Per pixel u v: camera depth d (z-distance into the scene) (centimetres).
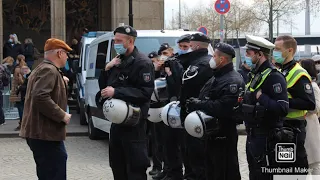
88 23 2300
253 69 501
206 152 562
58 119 543
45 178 558
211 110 536
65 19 2170
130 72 548
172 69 652
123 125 546
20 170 869
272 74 480
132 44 555
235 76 541
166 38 961
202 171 646
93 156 994
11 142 1198
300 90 537
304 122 555
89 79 1178
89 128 1218
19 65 1389
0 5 1925
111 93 536
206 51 639
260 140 487
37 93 533
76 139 1224
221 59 543
